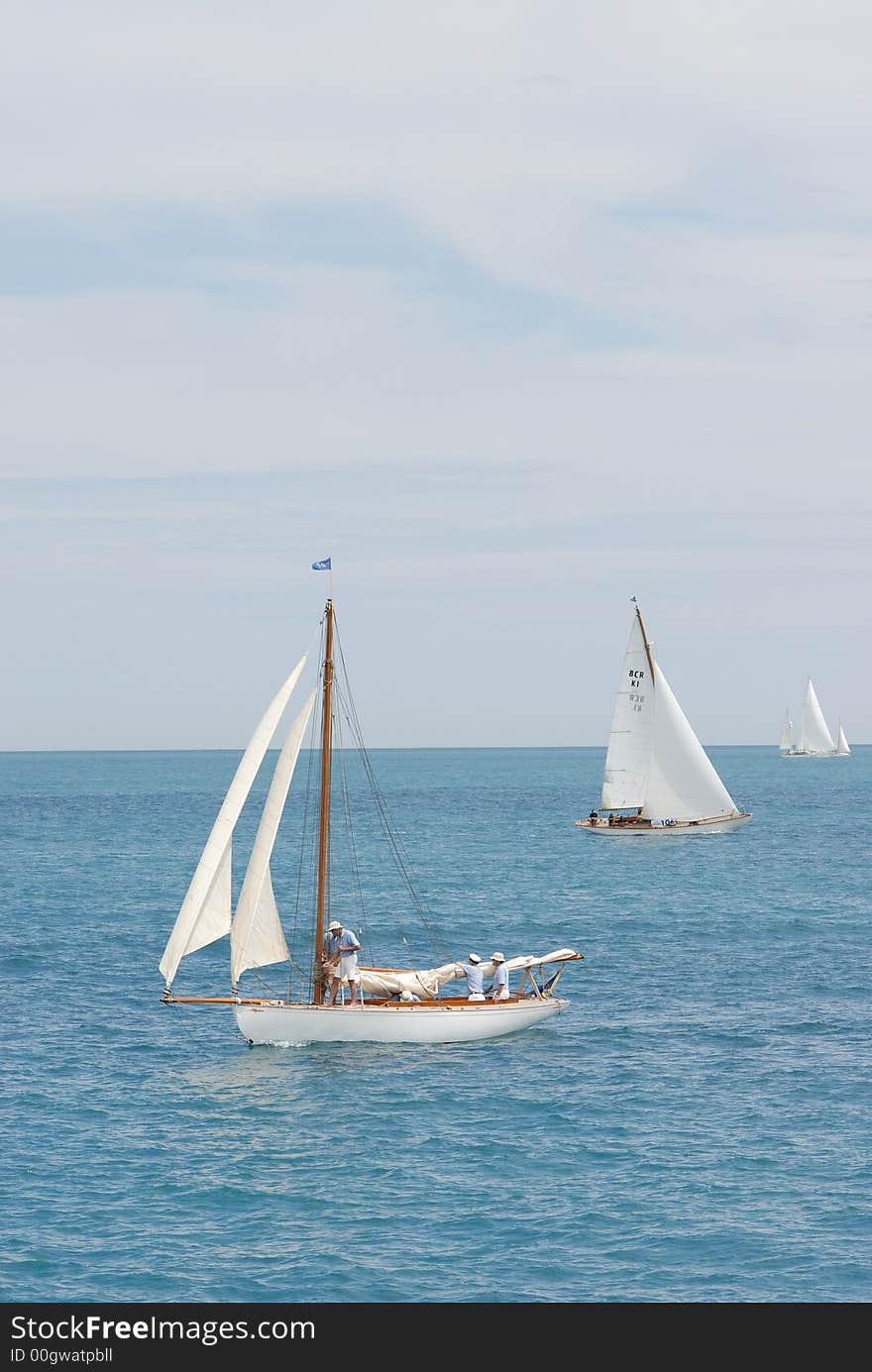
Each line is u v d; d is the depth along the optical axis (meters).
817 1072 59.91
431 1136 51.66
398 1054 63.19
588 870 142.62
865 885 127.94
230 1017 71.06
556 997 75.88
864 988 78.44
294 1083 58.59
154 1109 54.88
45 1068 60.81
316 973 66.56
